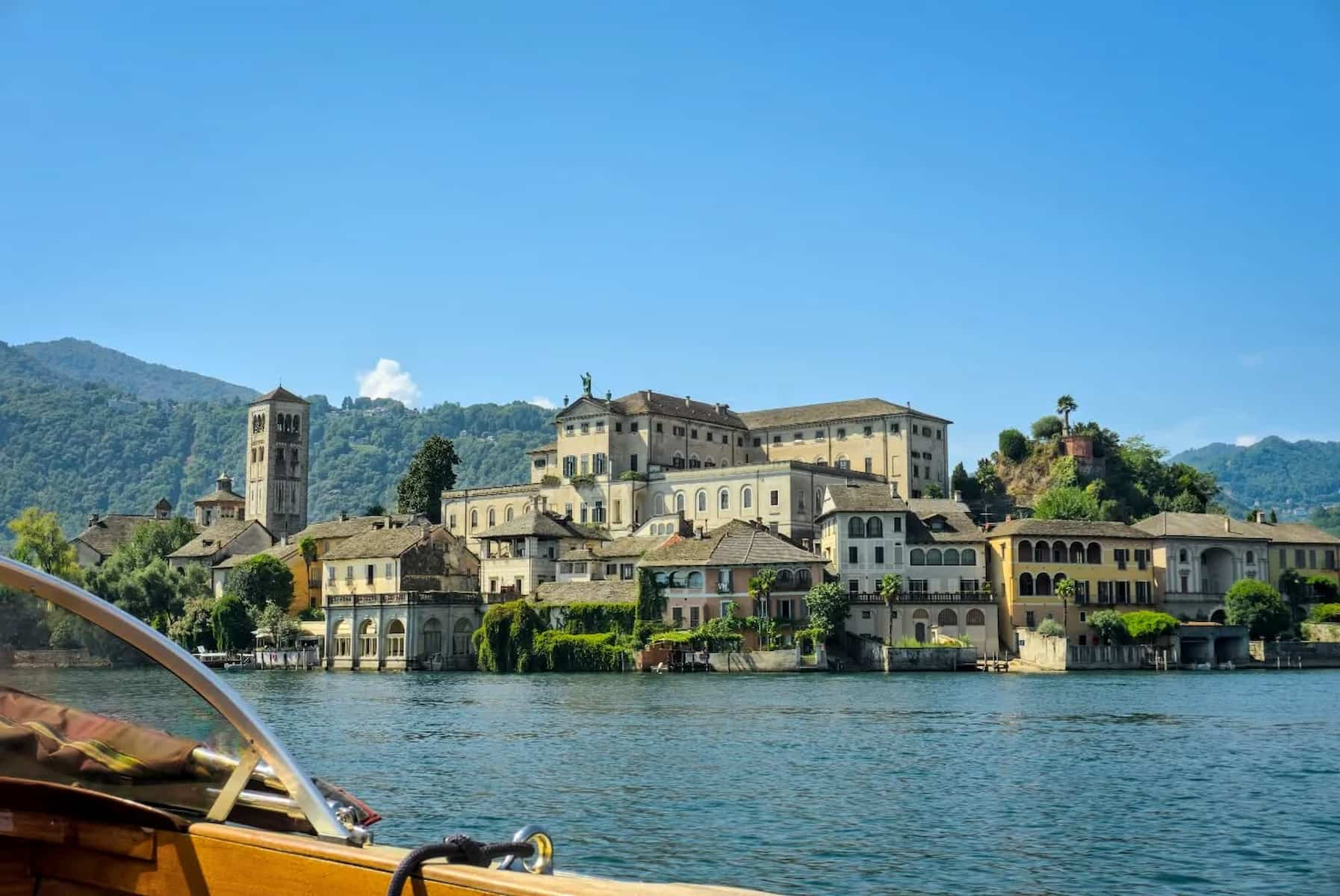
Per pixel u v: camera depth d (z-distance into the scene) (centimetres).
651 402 18012
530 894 570
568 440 18100
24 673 751
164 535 19162
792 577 13275
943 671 12700
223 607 14862
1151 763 4753
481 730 6072
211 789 739
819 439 18925
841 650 13138
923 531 14212
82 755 742
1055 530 14088
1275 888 2722
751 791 3988
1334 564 16062
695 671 12575
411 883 611
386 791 3953
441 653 13525
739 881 2753
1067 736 5778
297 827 722
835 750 5184
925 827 3378
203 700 736
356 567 14750
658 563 13300
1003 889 2703
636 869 2869
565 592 13625
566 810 3606
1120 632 13462
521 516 14938
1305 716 6925
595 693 9144
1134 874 2838
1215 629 13600
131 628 733
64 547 15112
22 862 767
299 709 7569
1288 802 3822
